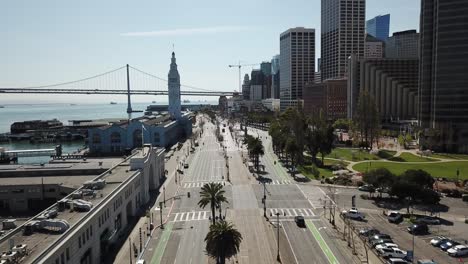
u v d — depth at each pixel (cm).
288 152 17188
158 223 10375
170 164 19425
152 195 13325
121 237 9450
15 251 5806
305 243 8869
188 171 17475
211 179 15712
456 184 13588
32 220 7194
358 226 9900
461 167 17012
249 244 8844
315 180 15238
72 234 6725
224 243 7050
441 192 12862
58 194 11575
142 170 12175
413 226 9319
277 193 13338
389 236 8950
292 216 10806
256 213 11112
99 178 10919
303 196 12900
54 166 14400
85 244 7356
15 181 12106
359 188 13588
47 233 6788
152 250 8606
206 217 10800
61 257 6275
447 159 19438
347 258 8038
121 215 9844
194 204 12075
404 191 11106
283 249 8538
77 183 11856
